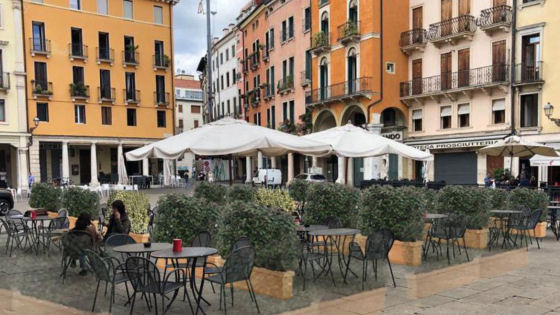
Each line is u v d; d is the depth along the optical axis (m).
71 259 7.23
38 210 11.83
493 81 24.62
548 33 22.69
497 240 10.59
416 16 29.70
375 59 29.12
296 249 6.31
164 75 41.69
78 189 12.96
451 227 8.59
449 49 27.44
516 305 6.02
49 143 35.78
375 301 6.09
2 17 33.34
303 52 38.16
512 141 14.20
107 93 38.28
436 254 9.24
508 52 24.36
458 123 26.95
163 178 40.34
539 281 7.25
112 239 6.66
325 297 6.18
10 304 5.80
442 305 6.01
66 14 36.22
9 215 11.30
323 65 34.06
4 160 35.62
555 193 15.12
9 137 33.25
